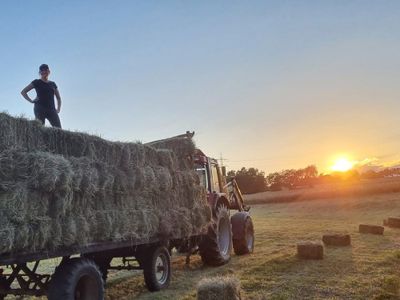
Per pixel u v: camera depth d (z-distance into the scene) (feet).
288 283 24.67
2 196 14.82
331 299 21.08
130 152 21.93
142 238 22.66
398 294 22.06
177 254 40.16
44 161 16.06
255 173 241.96
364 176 311.68
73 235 17.44
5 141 15.31
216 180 36.42
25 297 24.17
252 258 35.32
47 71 25.30
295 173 311.68
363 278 25.58
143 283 27.43
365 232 53.88
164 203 25.20
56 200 16.78
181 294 23.98
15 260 15.24
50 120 25.40
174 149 28.30
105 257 25.29
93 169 18.92
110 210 20.27
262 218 97.50
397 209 107.34
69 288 17.79
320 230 59.62
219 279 19.44
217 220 32.60
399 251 35.73
